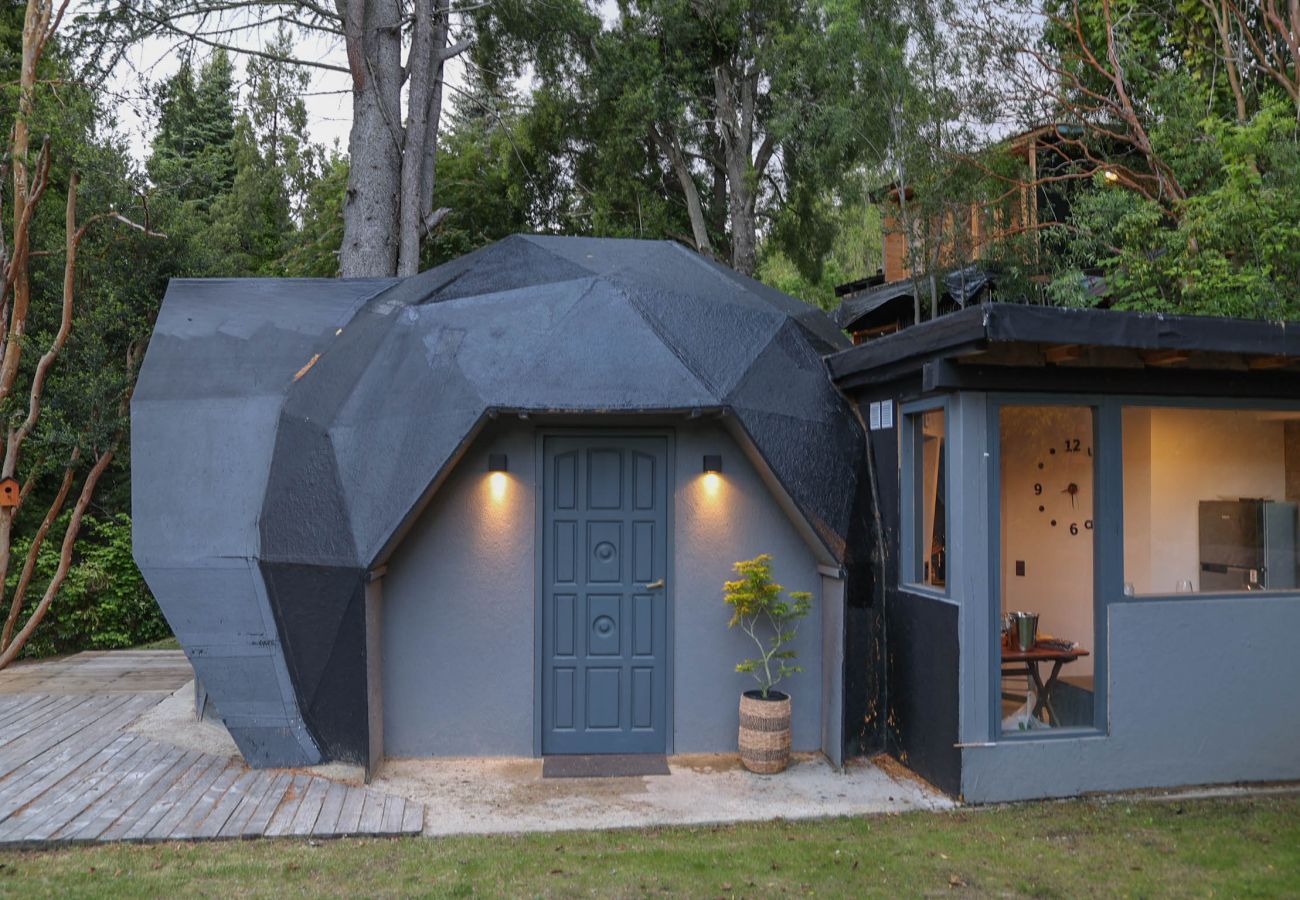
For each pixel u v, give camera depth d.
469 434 6.39
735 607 6.83
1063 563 6.37
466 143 23.19
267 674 6.41
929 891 4.46
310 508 6.48
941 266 11.59
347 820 5.38
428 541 6.82
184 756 6.61
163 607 6.39
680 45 19.95
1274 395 6.41
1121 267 9.55
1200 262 8.27
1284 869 4.72
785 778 6.36
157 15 12.91
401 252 13.78
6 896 4.31
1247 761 6.28
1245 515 6.46
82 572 13.52
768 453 6.62
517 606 6.87
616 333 6.80
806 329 7.79
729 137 20.38
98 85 13.71
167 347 7.19
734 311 7.37
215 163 24.25
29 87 12.91
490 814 5.62
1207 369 6.23
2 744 6.83
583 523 6.98
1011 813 5.65
